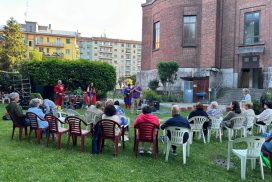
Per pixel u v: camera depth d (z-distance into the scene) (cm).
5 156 686
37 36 9050
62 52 9250
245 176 643
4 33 5438
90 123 825
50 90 2197
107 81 2233
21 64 2153
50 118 786
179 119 737
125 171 627
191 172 654
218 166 716
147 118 744
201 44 3067
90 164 661
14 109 843
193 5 3111
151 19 3741
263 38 2820
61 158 695
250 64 2897
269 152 670
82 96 1956
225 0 3062
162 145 902
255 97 2550
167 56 3272
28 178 554
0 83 2095
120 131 776
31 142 841
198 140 1006
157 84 3072
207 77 2772
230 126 974
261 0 2827
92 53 14088
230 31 3025
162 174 626
